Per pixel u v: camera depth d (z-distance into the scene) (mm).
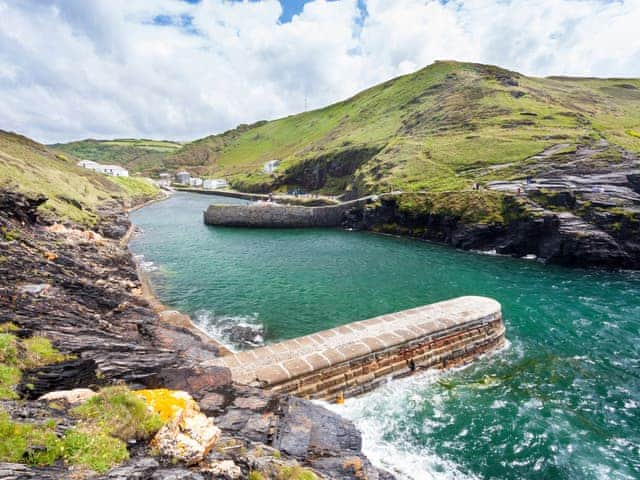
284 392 18672
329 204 108125
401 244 63844
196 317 31141
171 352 18375
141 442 10016
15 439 8219
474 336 25641
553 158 73562
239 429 13688
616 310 32812
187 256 53406
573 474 15648
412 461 16156
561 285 40125
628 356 25125
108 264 40031
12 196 39594
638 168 60438
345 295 36750
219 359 20203
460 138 102875
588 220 50562
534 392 21281
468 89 144500
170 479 8516
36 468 7801
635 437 17703
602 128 93000
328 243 64625
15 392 11234
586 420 18859
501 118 111438
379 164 103812
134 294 33094
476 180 74500
